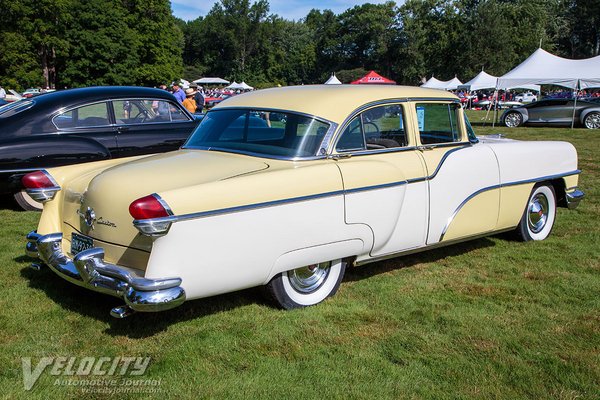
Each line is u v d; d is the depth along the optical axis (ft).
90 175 12.43
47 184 12.74
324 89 13.69
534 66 68.28
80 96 22.34
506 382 9.52
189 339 10.96
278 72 373.61
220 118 14.05
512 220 16.89
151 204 9.66
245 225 10.66
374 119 13.43
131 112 23.53
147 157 13.53
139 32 187.42
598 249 17.37
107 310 12.33
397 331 11.43
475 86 100.53
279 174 11.29
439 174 14.29
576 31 270.05
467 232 15.39
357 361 10.17
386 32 328.70
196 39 363.15
